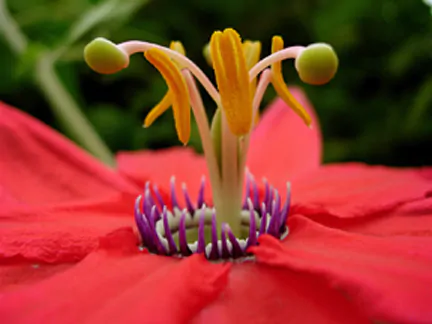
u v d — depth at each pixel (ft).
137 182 0.40
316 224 0.30
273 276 0.26
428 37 0.55
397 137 0.56
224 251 0.29
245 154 0.31
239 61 0.27
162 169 0.41
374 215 0.33
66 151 0.39
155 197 0.37
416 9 0.57
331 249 0.28
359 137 0.57
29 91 0.58
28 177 0.37
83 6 0.56
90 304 0.24
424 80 0.57
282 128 0.44
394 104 0.58
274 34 0.58
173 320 0.23
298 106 0.30
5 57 0.56
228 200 0.31
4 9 0.54
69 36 0.51
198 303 0.25
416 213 0.33
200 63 0.58
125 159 0.43
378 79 0.59
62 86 0.55
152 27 0.57
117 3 0.51
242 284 0.26
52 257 0.29
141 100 0.59
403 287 0.22
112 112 0.59
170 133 0.58
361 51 0.58
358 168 0.40
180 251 0.29
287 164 0.42
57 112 0.52
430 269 0.24
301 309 0.25
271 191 0.33
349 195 0.35
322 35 0.57
